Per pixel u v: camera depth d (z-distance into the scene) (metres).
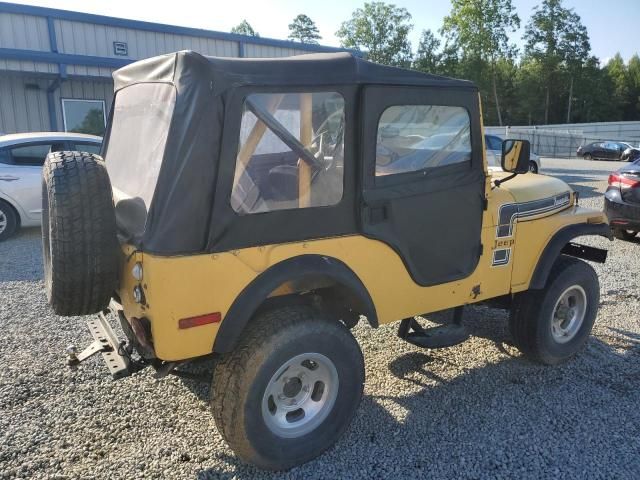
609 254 7.73
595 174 20.70
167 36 14.78
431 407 3.68
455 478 2.96
